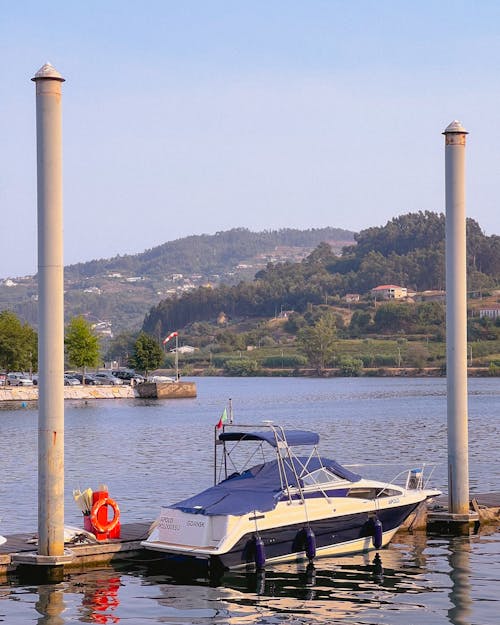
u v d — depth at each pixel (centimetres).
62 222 2825
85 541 3094
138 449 7606
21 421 11244
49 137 2791
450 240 3475
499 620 2494
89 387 17138
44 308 2805
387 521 3281
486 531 3578
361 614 2564
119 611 2606
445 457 6881
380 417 12131
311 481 3145
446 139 3475
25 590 2800
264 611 2600
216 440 3325
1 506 4544
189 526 2969
